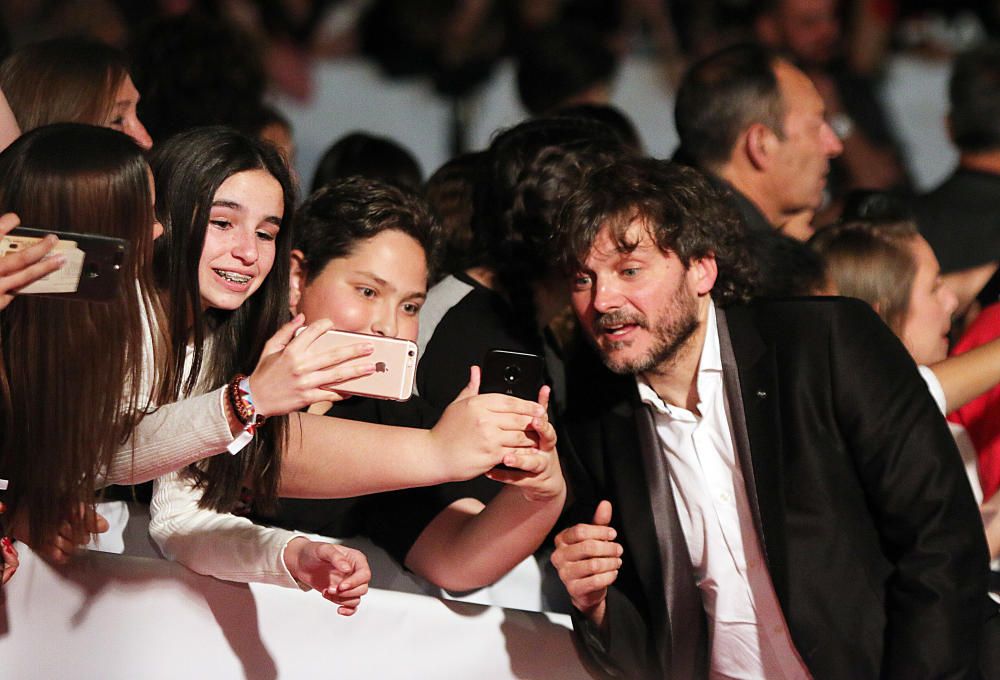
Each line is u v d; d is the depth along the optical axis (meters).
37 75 10.84
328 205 9.69
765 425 8.77
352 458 8.22
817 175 13.74
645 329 8.85
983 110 15.66
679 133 13.96
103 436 7.47
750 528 9.05
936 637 8.38
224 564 8.13
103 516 9.10
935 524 8.62
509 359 8.31
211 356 8.70
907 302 11.79
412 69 21.19
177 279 8.33
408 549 9.52
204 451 7.33
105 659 8.01
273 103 19.75
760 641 9.15
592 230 8.86
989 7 23.11
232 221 8.44
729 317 9.10
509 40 21.53
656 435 9.17
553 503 8.73
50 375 7.42
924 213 15.89
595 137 10.85
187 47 13.22
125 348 7.47
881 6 21.84
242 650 8.30
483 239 10.98
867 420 8.71
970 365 10.52
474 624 8.90
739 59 13.59
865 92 21.30
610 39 22.20
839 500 8.73
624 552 9.24
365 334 7.51
